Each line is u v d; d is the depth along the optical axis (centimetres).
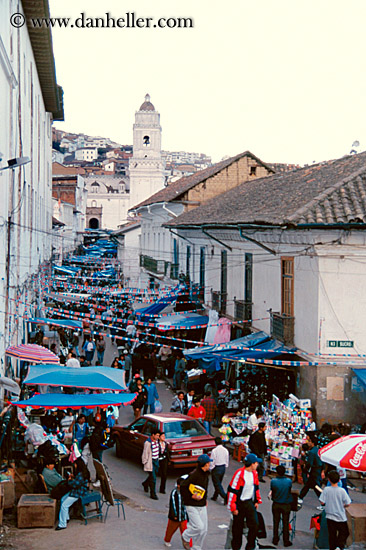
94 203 13062
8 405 1420
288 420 1580
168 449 1427
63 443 1509
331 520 1040
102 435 1510
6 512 1179
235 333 2262
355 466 1025
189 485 1016
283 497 1111
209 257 2758
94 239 9106
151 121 11875
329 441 1359
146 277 4753
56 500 1147
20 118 2094
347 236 1535
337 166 2086
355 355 1576
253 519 1024
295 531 1184
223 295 2472
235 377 2203
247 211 2088
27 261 2464
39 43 2794
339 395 1586
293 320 1747
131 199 11988
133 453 1647
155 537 1106
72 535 1079
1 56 1426
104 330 3538
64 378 1447
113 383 1464
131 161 11912
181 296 3250
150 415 1658
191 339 2869
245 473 1030
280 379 1748
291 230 1600
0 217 1488
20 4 2216
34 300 2958
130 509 1277
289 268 1791
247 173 3562
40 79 3597
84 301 3769
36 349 1689
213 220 2284
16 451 1450
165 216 3978
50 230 5181
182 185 4172
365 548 1053
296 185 2139
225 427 1752
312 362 1581
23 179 2223
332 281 1571
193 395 1953
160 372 2745
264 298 2003
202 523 1012
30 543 1027
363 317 1581
